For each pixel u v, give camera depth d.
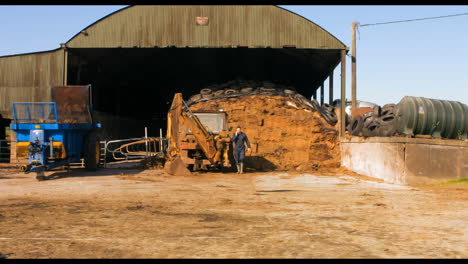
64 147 14.12
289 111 20.75
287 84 31.12
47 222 6.09
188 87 32.47
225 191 10.36
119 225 5.88
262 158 19.88
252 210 7.34
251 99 21.17
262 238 5.09
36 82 21.19
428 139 13.63
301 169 19.03
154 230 5.55
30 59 21.28
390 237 5.20
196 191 10.28
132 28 20.59
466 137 15.22
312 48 20.66
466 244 4.85
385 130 15.57
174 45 20.58
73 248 4.57
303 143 20.12
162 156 20.31
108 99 29.17
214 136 16.59
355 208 7.71
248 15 20.69
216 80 30.78
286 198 9.11
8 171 16.83
